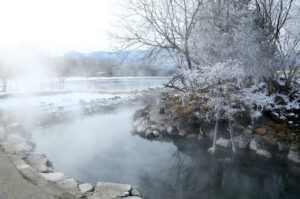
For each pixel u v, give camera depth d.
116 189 3.69
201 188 4.68
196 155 6.38
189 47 7.99
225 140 6.72
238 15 7.09
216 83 5.61
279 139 6.16
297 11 7.52
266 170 5.34
